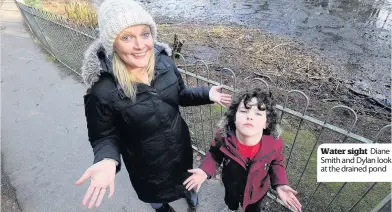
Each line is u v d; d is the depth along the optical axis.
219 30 7.29
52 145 3.43
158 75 1.54
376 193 2.56
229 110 1.62
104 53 1.41
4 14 8.04
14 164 3.21
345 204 2.47
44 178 3.00
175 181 1.97
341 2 9.55
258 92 1.50
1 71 5.23
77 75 4.90
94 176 1.33
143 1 10.30
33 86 4.69
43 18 5.07
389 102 4.63
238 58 5.79
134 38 1.30
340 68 5.66
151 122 1.56
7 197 2.82
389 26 7.73
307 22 8.13
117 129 1.58
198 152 3.08
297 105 4.27
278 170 1.71
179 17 8.76
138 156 1.74
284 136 3.33
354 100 4.56
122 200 2.67
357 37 7.18
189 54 5.97
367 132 3.80
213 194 2.63
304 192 2.59
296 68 5.42
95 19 6.84
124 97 1.43
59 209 2.68
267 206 2.46
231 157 1.68
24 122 3.87
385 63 5.96
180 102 1.86
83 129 3.64
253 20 8.35
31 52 5.87
